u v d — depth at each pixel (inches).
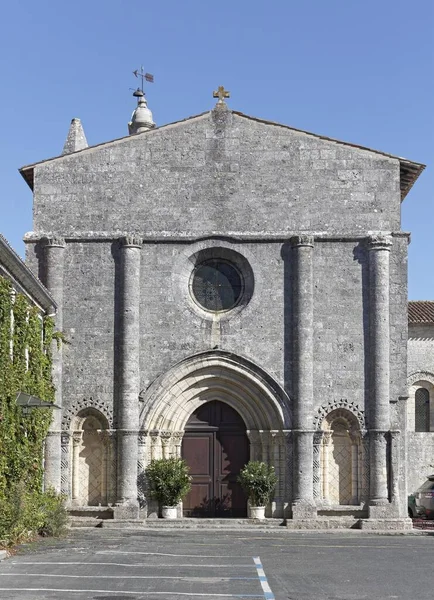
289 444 1373.0
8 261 1104.2
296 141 1428.4
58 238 1397.6
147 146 1427.2
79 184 1421.0
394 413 1379.2
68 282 1400.1
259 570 840.3
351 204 1416.1
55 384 1366.9
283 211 1414.9
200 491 1413.6
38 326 1286.9
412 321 1921.8
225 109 1434.5
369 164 1424.7
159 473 1352.1
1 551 934.4
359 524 1346.0
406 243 1407.5
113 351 1386.6
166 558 932.6
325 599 670.5
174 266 1405.0
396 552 1039.6
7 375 1103.6
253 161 1424.7
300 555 994.1
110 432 1368.1
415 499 1688.0
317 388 1382.9
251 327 1395.2
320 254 1406.3
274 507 1370.6
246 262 1407.5
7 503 1045.2
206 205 1416.1
